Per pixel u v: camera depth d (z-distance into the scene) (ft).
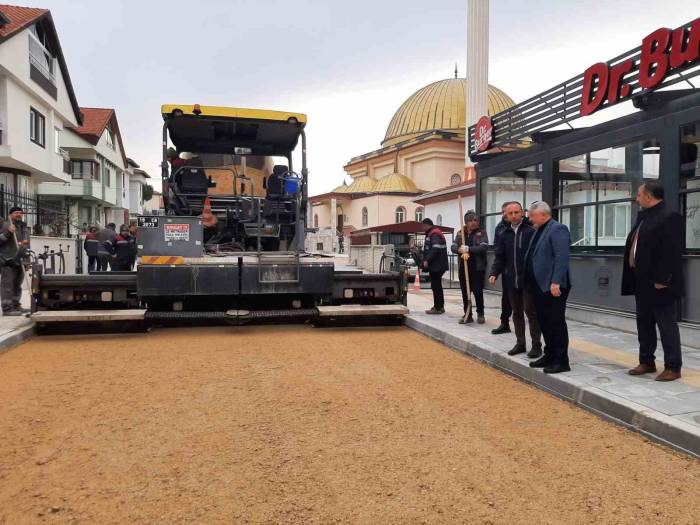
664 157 23.68
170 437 13.60
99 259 54.34
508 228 22.79
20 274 30.58
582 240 30.09
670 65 22.54
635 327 25.98
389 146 166.71
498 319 31.07
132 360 21.84
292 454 12.66
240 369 20.53
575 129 29.78
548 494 10.87
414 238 70.08
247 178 33.45
